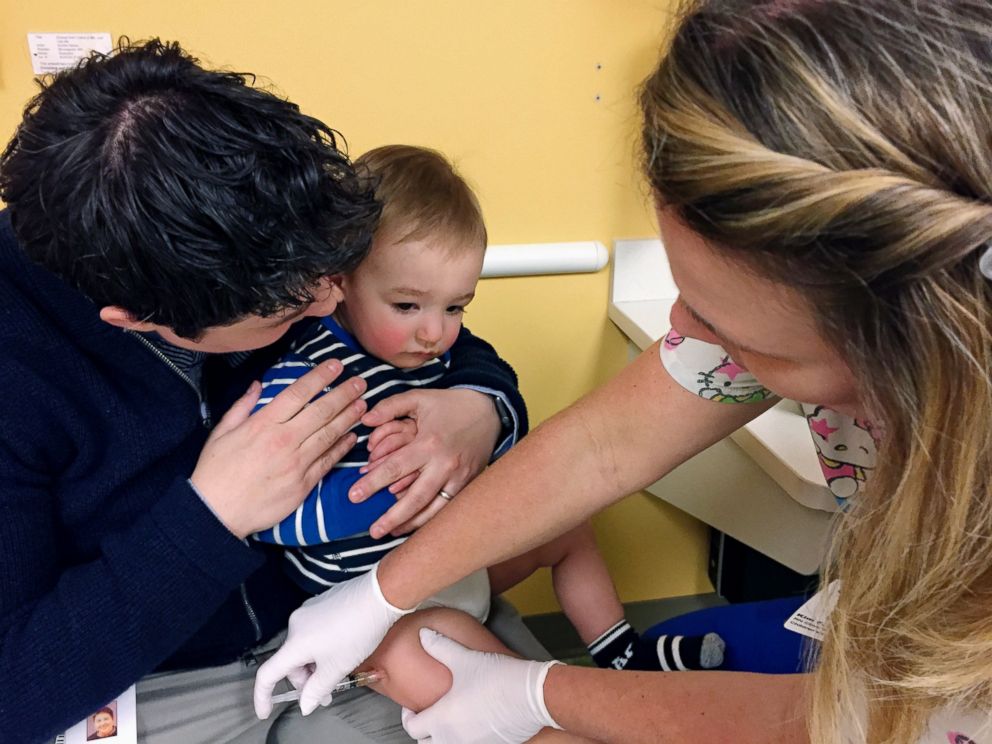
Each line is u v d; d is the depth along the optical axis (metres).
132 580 0.72
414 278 0.86
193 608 0.74
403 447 0.86
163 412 0.79
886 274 0.42
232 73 0.66
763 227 0.42
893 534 0.51
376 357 0.93
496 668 0.87
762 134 0.42
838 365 0.50
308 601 0.92
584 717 0.77
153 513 0.74
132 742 0.81
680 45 0.47
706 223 0.45
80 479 0.78
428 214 0.86
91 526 0.81
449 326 0.93
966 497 0.46
